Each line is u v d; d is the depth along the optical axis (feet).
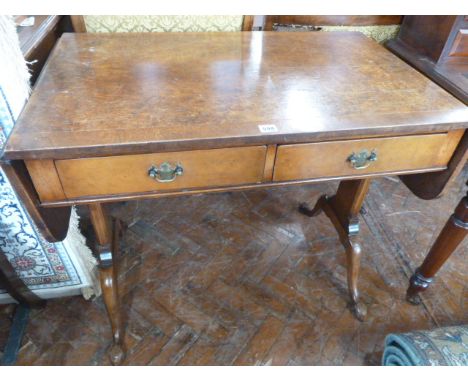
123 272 4.25
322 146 2.39
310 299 4.04
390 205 5.45
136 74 2.79
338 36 3.78
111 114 2.27
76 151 2.00
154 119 2.25
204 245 4.64
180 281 4.17
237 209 5.24
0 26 2.29
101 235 3.03
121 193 2.32
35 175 2.10
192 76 2.81
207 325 3.75
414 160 2.62
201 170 2.32
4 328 3.65
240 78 2.82
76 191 2.23
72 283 3.76
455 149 2.64
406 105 2.55
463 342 2.85
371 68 3.10
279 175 2.49
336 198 4.00
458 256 4.63
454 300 4.11
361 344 3.65
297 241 4.76
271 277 4.27
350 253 3.71
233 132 2.18
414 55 4.45
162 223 4.95
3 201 2.88
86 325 3.68
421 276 3.85
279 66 3.05
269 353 3.53
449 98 2.67
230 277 4.25
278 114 2.38
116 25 3.96
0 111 2.45
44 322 3.68
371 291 4.16
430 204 5.49
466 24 3.98
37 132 2.07
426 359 2.70
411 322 3.87
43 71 2.75
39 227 2.28
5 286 3.36
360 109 2.48
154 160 2.20
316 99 2.58
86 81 2.65
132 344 3.55
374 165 2.59
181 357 3.47
